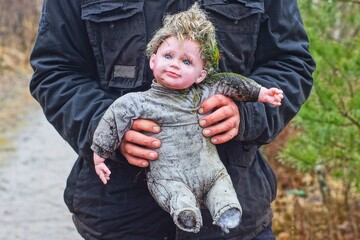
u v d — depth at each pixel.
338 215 5.48
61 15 2.50
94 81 2.54
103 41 2.45
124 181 2.45
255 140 2.45
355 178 4.60
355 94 4.33
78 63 2.53
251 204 2.51
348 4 4.90
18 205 6.09
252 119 2.35
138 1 2.41
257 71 2.57
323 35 4.83
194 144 2.21
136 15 2.41
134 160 2.24
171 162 2.20
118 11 2.41
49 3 2.51
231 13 2.44
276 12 2.55
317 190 6.17
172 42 2.19
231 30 2.45
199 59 2.20
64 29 2.50
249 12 2.46
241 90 2.26
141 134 2.21
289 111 2.51
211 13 2.43
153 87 2.24
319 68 4.30
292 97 2.50
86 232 2.54
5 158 7.84
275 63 2.57
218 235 2.45
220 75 2.27
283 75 2.53
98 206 2.48
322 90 4.30
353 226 5.36
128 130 2.23
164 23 2.26
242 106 2.32
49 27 2.52
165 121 2.21
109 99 2.44
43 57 2.54
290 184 6.39
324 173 5.56
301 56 2.61
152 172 2.23
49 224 5.62
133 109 2.21
